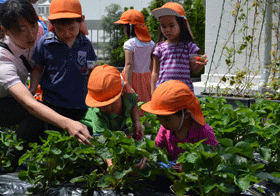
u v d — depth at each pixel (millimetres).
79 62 3221
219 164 2051
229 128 2893
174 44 4199
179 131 2688
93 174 2322
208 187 2012
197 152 2111
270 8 6543
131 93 2984
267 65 6621
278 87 6098
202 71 12477
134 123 3123
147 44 4895
